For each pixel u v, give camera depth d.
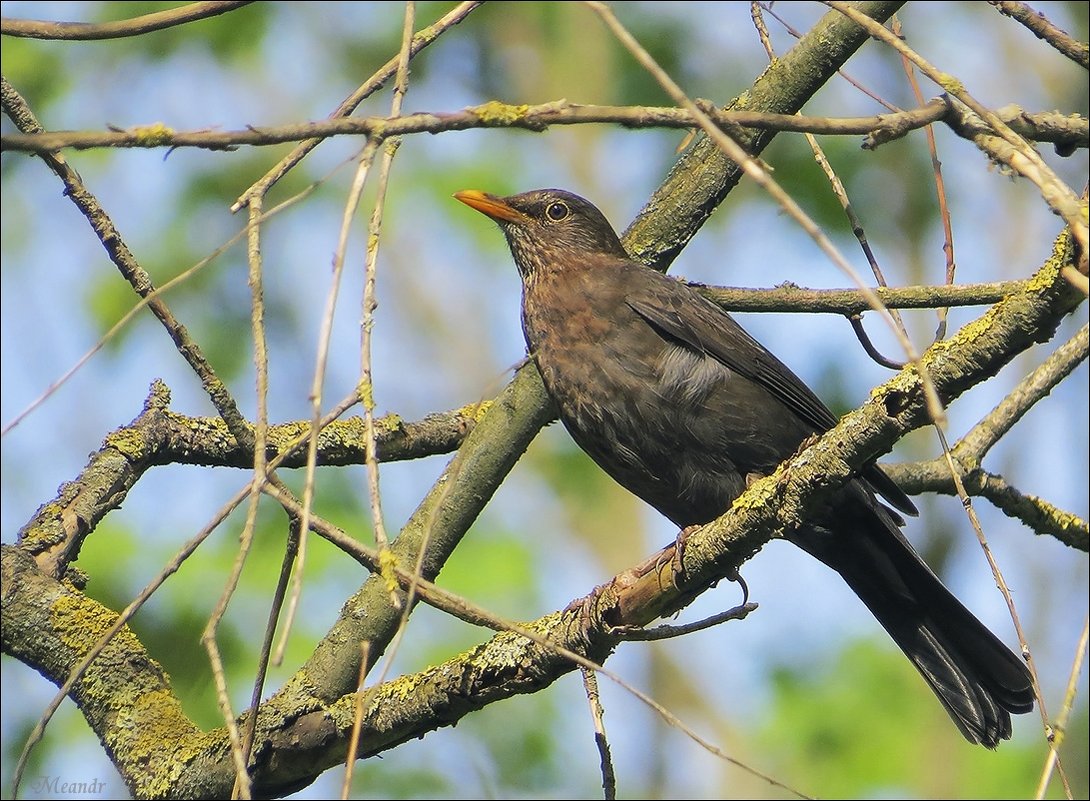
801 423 10.47
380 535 5.53
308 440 5.88
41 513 8.86
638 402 10.13
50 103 17.25
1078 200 5.72
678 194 10.50
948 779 16.56
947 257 9.58
